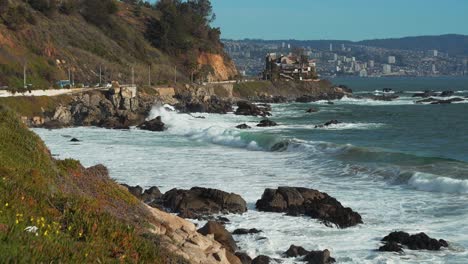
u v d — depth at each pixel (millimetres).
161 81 137500
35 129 81625
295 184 41688
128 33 152875
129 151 59688
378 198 36781
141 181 42688
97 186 22828
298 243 27609
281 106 140875
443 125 91938
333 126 89750
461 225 30203
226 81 163250
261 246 26938
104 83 121062
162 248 16938
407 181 41000
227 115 110938
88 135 75312
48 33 121812
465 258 25297
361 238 28391
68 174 23016
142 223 19469
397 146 67312
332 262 24812
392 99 161750
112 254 14531
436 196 36969
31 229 13320
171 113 99188
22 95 89500
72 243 13844
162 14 174375
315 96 166125
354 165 46969
